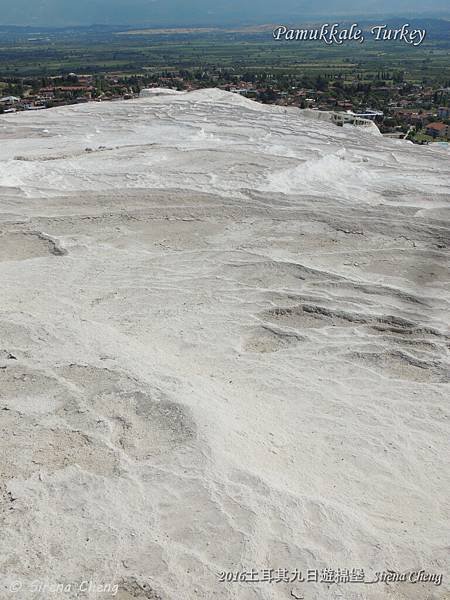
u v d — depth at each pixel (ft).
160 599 15.47
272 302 33.37
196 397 23.54
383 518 18.93
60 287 34.30
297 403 24.76
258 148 67.92
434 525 18.80
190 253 39.58
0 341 26.96
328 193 51.52
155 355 27.22
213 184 52.24
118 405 22.91
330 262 38.93
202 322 31.09
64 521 17.52
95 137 77.15
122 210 46.55
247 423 22.82
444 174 60.95
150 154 63.67
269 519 17.80
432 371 27.71
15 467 19.62
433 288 35.68
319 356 28.53
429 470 21.34
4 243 40.52
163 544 16.89
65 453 20.40
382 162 66.64
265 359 28.02
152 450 20.63
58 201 47.98
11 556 16.33
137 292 34.09
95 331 28.68
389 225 44.24
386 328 31.30
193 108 100.53
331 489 19.98
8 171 53.52
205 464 19.75
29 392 23.56
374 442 22.58
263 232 43.32
